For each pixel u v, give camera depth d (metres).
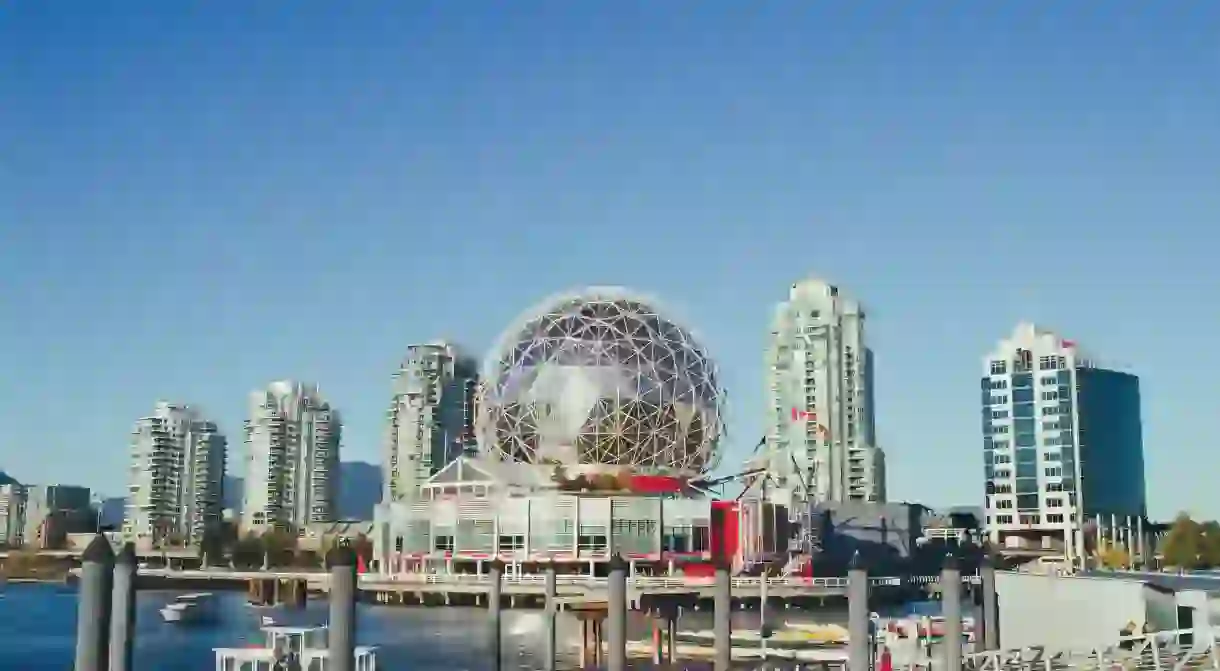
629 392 171.50
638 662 96.06
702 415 177.62
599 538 166.12
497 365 182.50
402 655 105.62
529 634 126.31
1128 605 68.94
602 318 176.75
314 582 199.00
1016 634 76.06
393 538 178.38
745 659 94.12
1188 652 52.56
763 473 182.75
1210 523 192.00
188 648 122.75
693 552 167.75
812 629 123.94
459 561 171.62
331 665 35.38
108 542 29.09
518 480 173.38
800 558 178.12
